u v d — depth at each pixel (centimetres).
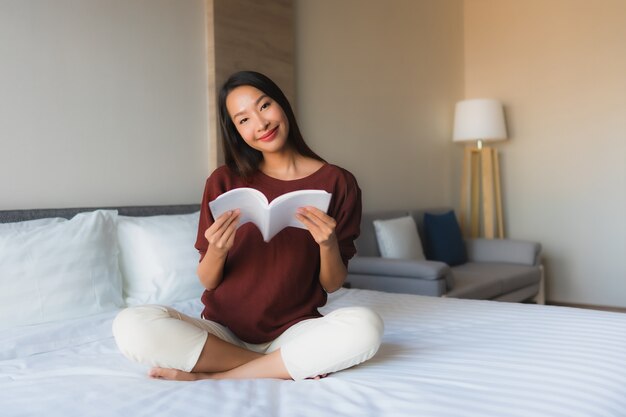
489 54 507
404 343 165
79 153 243
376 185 420
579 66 463
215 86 296
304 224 145
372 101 417
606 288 455
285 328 154
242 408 114
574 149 467
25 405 120
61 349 171
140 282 223
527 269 409
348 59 396
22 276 183
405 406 113
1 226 194
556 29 473
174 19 283
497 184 489
